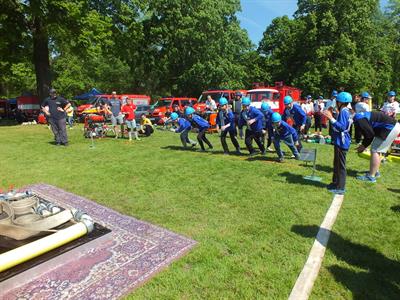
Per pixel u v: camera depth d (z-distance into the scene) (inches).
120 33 953.5
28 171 299.9
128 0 967.6
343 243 158.7
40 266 112.3
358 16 1251.2
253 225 178.5
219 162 336.5
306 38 1298.0
